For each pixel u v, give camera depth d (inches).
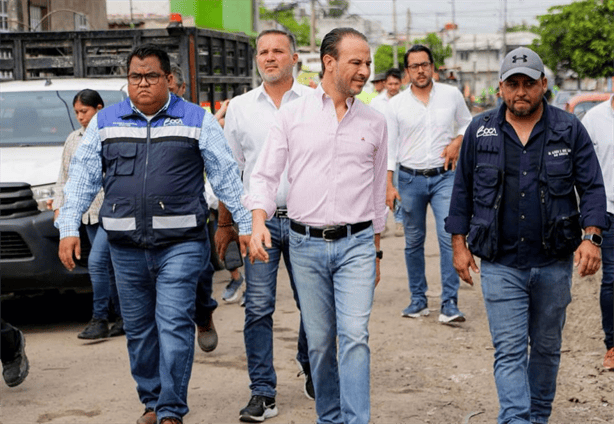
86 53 419.5
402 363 264.5
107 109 197.0
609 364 253.0
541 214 180.1
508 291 183.2
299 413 221.9
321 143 183.2
